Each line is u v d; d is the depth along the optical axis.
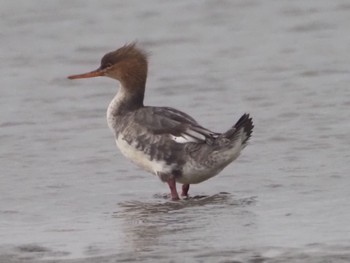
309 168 14.41
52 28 25.16
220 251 10.49
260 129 16.67
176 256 10.39
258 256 10.25
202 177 13.43
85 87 20.47
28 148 16.16
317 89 19.31
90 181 14.40
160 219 12.16
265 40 23.77
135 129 13.55
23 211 12.94
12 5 26.77
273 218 11.87
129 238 11.28
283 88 19.59
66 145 16.28
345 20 25.03
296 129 16.56
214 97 19.27
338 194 12.97
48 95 19.81
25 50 23.52
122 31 24.97
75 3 27.11
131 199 13.44
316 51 22.45
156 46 23.83
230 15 26.16
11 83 20.81
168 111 13.64
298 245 10.60
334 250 10.34
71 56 23.03
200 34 24.61
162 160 13.40
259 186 13.73
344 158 14.79
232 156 13.21
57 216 12.65
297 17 25.56
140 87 14.24
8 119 17.97
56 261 10.42
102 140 16.52
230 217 12.05
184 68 21.61
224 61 22.08
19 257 10.61
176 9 26.80
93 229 11.85
